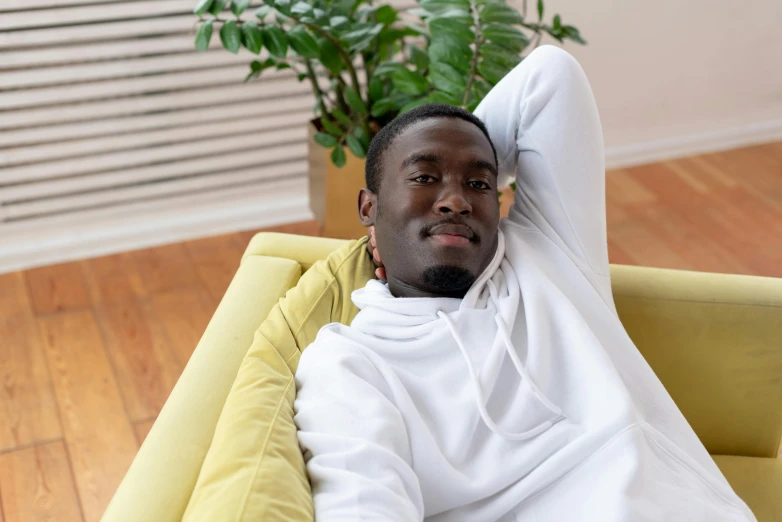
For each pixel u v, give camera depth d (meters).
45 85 2.01
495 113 1.22
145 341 1.91
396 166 1.07
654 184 2.54
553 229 1.16
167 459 0.95
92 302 2.03
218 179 2.26
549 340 1.02
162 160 2.19
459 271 1.03
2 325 1.94
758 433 1.22
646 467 0.94
